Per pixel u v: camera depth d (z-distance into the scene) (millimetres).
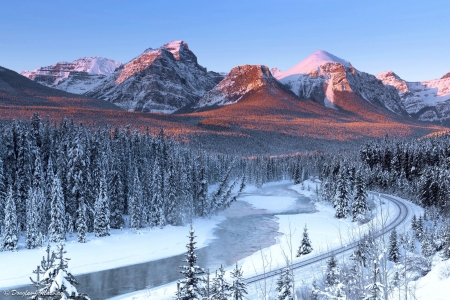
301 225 79312
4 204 57969
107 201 64125
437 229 56062
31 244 53719
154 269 51500
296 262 46156
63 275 13289
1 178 58375
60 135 72938
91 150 69688
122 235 64312
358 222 74375
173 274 49250
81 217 58844
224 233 73688
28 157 62188
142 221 71688
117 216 69438
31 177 62875
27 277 45406
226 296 24578
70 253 54250
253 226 80188
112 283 45562
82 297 13570
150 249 60125
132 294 41312
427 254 37219
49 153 69125
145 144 84688
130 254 57250
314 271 41625
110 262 53625
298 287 33656
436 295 15672
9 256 50531
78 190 63781
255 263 50625
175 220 74438
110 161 70500
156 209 72625
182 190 76125
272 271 43188
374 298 12586
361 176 77312
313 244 58750
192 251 24750
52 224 57031
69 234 61844
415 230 54375
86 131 71375
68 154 63688
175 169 76000
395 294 15320
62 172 63969
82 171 64312
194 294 23578
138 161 82000
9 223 52375
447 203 78375
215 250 61250
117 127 81500
